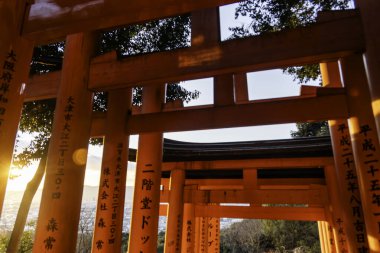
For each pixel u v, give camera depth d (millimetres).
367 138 4551
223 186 12398
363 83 4848
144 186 6586
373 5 3635
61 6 3984
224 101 5832
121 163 6195
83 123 4914
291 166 9328
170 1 3662
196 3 3629
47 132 8484
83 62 5184
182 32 8617
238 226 34094
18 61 3688
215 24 4844
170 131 6004
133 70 4992
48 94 6270
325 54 4109
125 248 26250
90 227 22344
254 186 10008
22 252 12805
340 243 8789
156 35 8414
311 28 4273
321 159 9203
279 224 31047
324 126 26219
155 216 6453
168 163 10227
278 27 7547
